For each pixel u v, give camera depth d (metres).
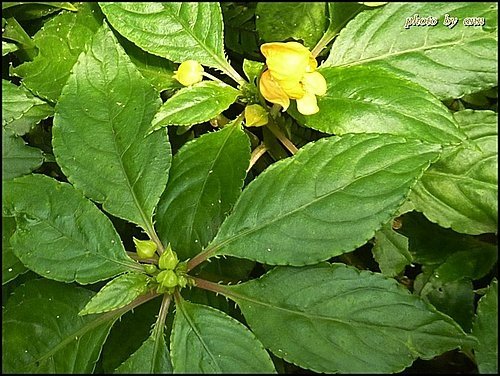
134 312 0.26
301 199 0.22
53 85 0.26
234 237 0.23
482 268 0.27
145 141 0.24
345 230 0.22
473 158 0.26
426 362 0.28
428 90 0.25
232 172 0.25
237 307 0.26
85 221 0.23
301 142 0.29
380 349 0.21
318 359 0.22
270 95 0.25
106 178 0.24
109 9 0.26
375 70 0.24
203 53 0.27
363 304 0.22
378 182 0.22
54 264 0.23
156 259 0.24
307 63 0.23
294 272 0.23
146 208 0.24
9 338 0.23
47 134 0.29
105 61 0.24
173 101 0.24
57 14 0.29
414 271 0.29
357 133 0.22
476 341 0.21
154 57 0.28
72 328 0.23
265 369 0.21
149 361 0.23
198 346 0.22
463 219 0.26
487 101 0.30
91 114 0.24
